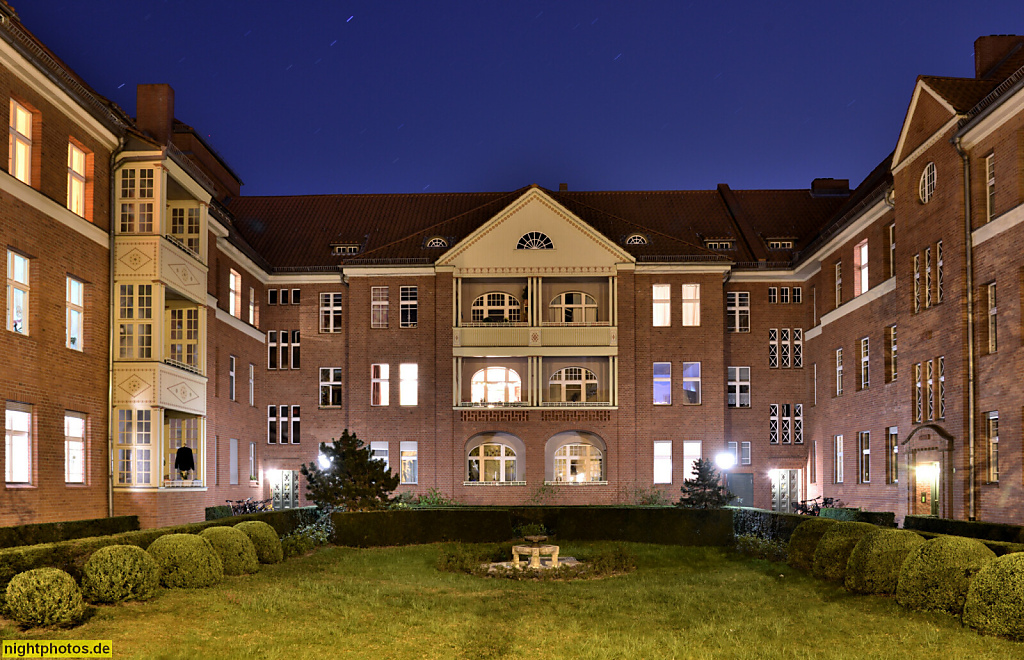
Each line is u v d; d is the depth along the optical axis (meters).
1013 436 26.55
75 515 26.67
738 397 46.59
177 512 30.75
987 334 28.45
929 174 32.16
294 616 17.22
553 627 16.97
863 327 38.41
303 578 22.22
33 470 24.72
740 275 46.44
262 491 45.47
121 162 29.86
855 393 39.12
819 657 14.86
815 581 22.02
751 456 46.12
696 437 44.66
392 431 45.00
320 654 14.96
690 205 50.81
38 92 25.31
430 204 50.94
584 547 31.47
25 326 24.80
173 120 46.34
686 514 32.28
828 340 42.47
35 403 24.73
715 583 22.38
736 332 46.88
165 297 32.19
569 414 44.34
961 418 28.77
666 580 23.06
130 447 29.31
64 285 26.41
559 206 44.56
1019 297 26.36
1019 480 26.22
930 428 30.44
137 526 27.06
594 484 44.00
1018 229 26.41
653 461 44.47
